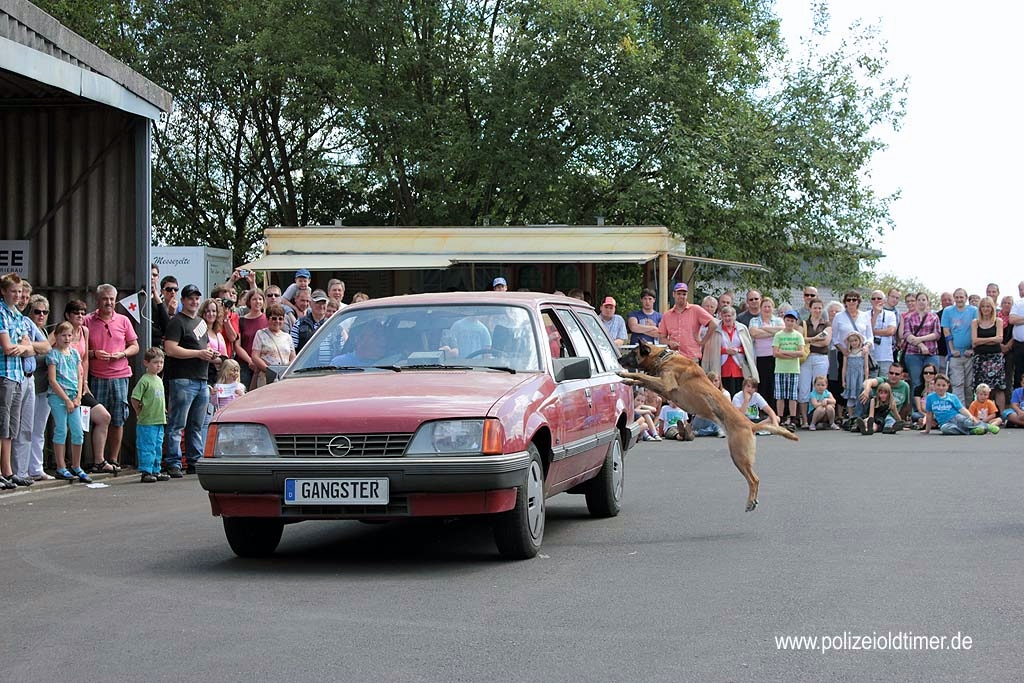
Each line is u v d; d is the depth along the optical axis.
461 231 24.58
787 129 34.69
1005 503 10.63
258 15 35.41
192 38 36.41
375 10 34.09
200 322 14.29
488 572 7.57
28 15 12.86
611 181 34.78
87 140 15.26
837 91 36.09
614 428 10.36
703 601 6.63
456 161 33.53
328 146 39.75
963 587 6.95
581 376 8.81
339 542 9.03
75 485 13.08
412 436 7.45
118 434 14.23
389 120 34.62
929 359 21.17
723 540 8.77
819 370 20.25
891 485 12.04
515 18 33.34
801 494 11.39
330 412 7.59
